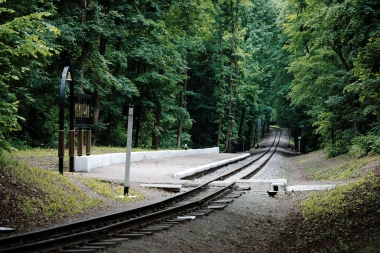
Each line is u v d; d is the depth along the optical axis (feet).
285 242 31.24
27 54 44.04
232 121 195.93
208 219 36.65
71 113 61.57
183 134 186.50
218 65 194.29
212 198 49.44
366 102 93.40
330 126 114.52
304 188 58.44
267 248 29.48
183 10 139.74
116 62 117.70
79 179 52.19
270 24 221.87
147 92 131.54
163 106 139.13
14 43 42.34
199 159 119.85
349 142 109.29
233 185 63.67
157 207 40.50
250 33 215.51
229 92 203.00
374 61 59.11
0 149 42.93
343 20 90.63
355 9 77.97
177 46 140.26
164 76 126.93
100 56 95.66
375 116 100.89
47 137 99.30
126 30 111.86
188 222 34.01
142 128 148.77
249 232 35.12
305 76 116.37
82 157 66.44
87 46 94.17
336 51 99.30
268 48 210.79
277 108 222.89
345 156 104.88
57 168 63.21
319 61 113.29
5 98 44.37
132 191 51.52
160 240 27.45
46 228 28.96
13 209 33.06
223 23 189.67
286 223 38.75
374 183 44.42
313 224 35.65
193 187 59.82
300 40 125.90
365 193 41.34
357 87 66.54
